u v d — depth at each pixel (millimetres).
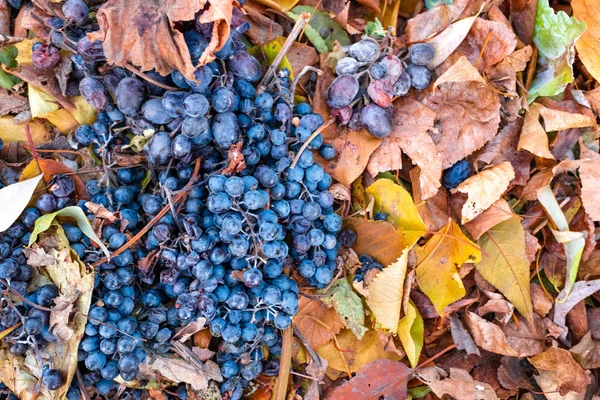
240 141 378
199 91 370
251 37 435
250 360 407
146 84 377
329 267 413
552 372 463
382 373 437
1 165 398
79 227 385
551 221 461
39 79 391
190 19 351
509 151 453
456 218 448
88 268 376
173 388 414
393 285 417
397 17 466
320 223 411
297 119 405
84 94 376
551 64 443
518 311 464
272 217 379
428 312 450
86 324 371
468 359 470
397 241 422
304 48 435
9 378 383
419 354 436
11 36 400
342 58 422
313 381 433
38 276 389
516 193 465
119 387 401
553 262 471
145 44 358
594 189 450
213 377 403
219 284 383
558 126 447
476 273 459
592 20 444
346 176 429
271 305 387
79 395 385
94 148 403
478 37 430
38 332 371
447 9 427
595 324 477
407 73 424
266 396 423
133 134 402
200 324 384
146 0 359
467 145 438
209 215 386
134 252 386
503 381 469
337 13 449
